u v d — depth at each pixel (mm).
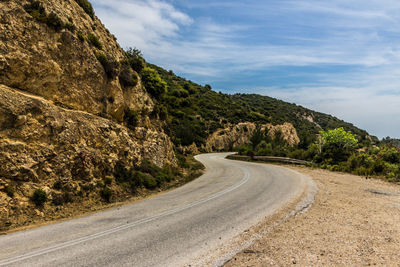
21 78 9055
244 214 7238
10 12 8977
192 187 13156
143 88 18875
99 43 13680
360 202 8422
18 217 6984
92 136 10984
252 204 8461
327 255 4359
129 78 16109
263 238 5293
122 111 14578
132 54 21516
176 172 18094
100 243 5145
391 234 5336
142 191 12070
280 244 4926
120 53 17562
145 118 17359
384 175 14836
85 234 5762
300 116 118812
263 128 69438
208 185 13414
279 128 73375
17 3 9375
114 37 18297
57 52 10430
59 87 10461
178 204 8844
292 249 4660
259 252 4594
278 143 47844
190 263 4203
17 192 7500
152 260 4312
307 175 16125
